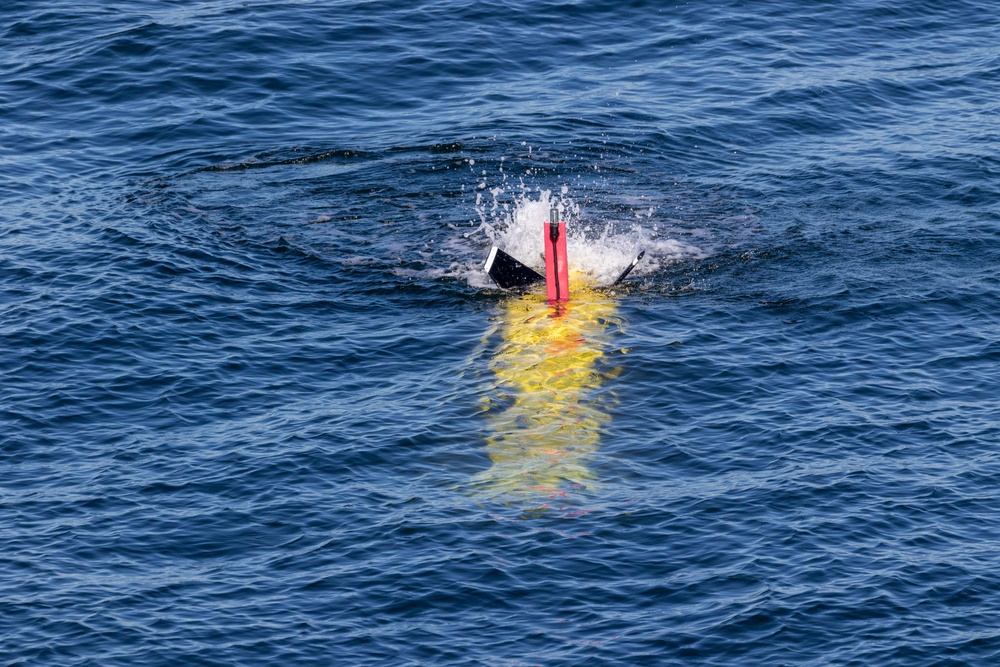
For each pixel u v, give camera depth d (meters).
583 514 65.94
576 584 61.09
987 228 98.88
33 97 120.06
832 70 126.75
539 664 56.56
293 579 61.66
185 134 115.00
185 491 68.06
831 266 93.44
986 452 70.50
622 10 136.62
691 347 82.19
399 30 132.00
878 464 69.62
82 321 84.38
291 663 56.69
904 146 113.19
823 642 57.38
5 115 117.00
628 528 64.88
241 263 93.81
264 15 134.00
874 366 79.81
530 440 72.38
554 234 87.69
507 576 61.56
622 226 100.19
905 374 78.94
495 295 90.50
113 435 73.19
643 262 94.62
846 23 136.00
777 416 74.44
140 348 81.81
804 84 123.62
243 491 68.00
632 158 111.69
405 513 66.12
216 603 60.12
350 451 71.25
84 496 67.62
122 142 113.88
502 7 136.00
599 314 86.88
